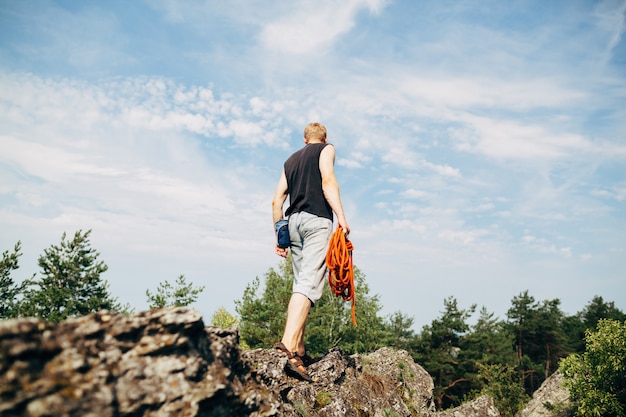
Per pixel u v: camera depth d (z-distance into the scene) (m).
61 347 2.07
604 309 57.50
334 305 29.08
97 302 17.45
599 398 21.52
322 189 4.75
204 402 2.54
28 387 1.81
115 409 2.09
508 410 35.00
